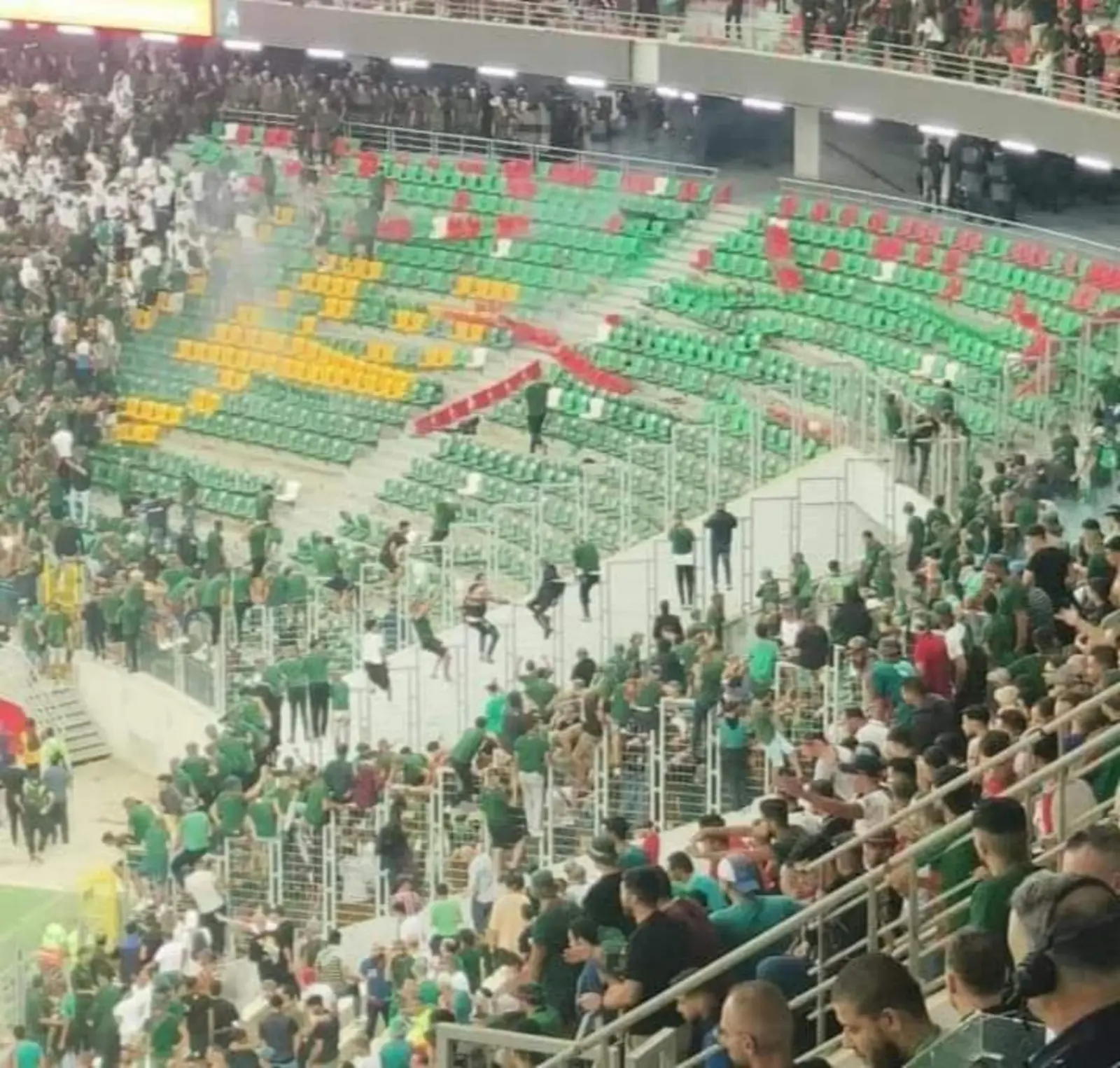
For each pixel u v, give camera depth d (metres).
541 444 39.62
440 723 31.70
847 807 15.66
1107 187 42.25
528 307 44.41
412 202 46.84
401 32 46.41
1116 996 6.79
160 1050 24.59
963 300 38.19
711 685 25.44
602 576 33.22
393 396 43.66
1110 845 8.35
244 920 27.78
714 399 39.31
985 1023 8.10
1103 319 32.69
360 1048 23.05
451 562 34.56
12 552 39.44
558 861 25.86
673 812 25.55
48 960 28.72
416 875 27.38
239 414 44.84
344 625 34.47
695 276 42.59
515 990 16.84
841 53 40.16
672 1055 11.62
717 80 42.38
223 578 34.97
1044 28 35.94
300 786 28.61
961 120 37.75
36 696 38.03
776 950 13.00
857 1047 8.32
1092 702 12.21
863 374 33.91
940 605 22.64
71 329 46.09
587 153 46.22
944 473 31.16
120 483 41.81
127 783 36.75
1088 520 24.81
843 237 40.84
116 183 48.62
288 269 46.81
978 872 12.15
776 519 32.88
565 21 44.53
